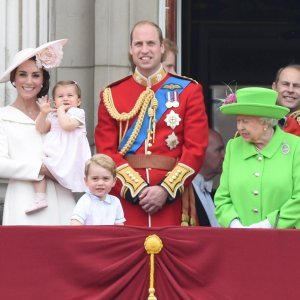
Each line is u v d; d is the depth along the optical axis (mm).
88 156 40031
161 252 36438
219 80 58781
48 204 39781
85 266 36406
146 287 36438
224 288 36406
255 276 36375
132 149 40375
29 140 39938
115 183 39688
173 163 40219
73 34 45656
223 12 58906
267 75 59000
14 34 44781
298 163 37969
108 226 36500
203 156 40188
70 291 36438
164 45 41938
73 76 45750
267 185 37906
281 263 36344
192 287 36469
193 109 40312
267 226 37625
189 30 57438
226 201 38375
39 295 36438
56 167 39531
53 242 36469
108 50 45781
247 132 38031
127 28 45844
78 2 45656
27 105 40406
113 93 40812
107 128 40656
